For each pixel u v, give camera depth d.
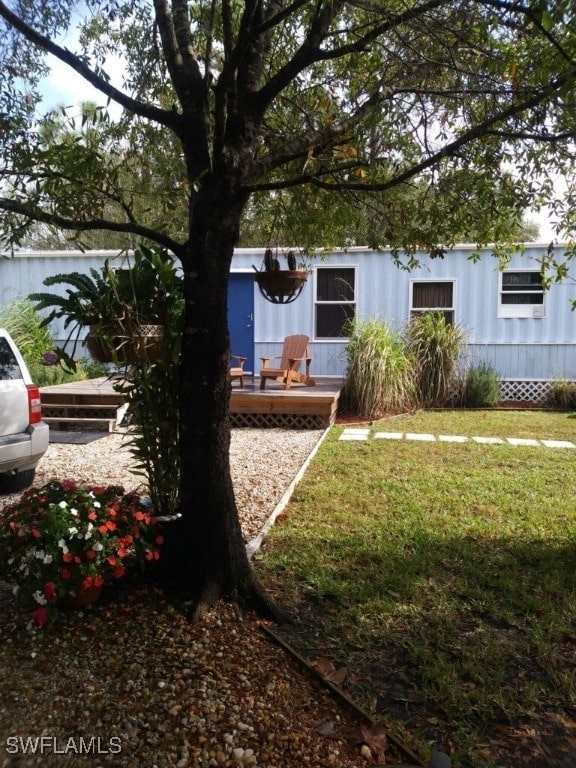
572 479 5.63
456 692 2.32
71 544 2.62
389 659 2.58
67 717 2.15
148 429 3.16
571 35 2.13
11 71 3.06
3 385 4.79
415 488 5.23
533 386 10.90
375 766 1.84
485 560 3.62
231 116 2.70
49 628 2.65
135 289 2.93
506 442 7.47
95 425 8.48
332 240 4.59
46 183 2.37
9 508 2.83
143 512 2.93
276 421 8.54
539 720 2.23
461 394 10.54
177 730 2.08
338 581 3.28
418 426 8.61
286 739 2.04
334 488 5.20
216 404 2.82
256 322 11.39
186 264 2.73
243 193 2.69
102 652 2.53
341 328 11.12
